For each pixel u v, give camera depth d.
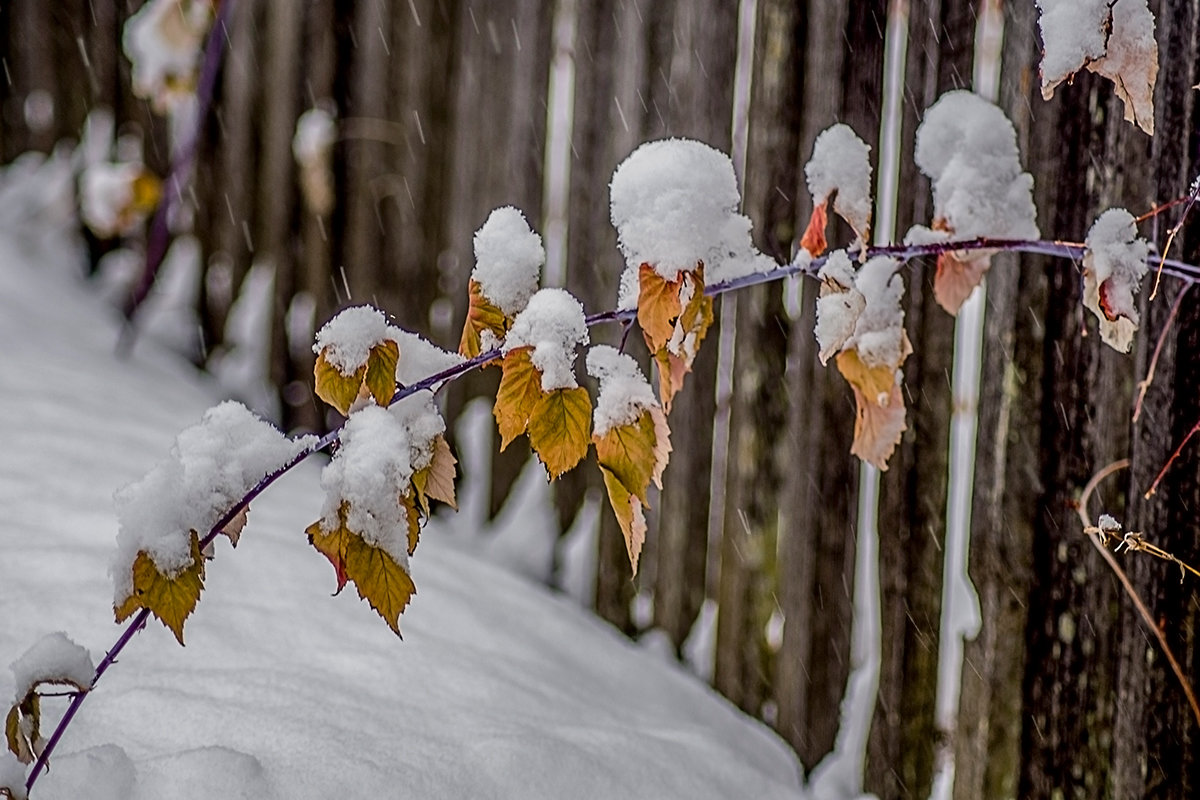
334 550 1.96
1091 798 2.29
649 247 2.00
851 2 2.53
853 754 2.53
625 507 1.98
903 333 2.11
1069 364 2.30
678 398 3.02
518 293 2.02
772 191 2.72
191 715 2.21
